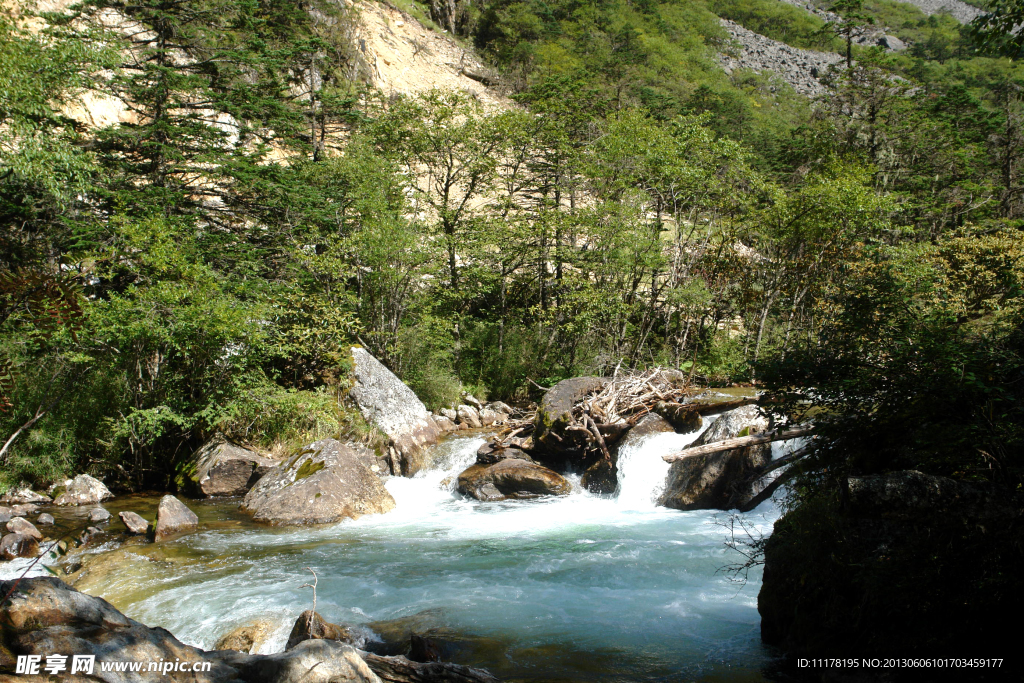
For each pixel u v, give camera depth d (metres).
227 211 20.80
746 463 10.90
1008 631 3.90
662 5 97.31
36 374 11.94
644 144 22.47
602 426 13.32
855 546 4.61
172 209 18.19
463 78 51.19
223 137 19.77
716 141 23.88
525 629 6.29
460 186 24.81
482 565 8.45
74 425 12.20
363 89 30.19
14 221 15.84
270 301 15.32
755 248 24.52
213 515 10.91
